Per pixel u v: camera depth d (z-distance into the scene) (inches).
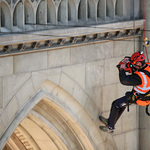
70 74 673.6
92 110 711.7
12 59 609.6
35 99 641.6
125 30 721.0
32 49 620.1
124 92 744.3
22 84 625.0
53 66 652.1
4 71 605.3
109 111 732.0
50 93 662.5
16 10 614.2
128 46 734.5
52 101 666.2
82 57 682.2
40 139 733.3
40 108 680.4
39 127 704.4
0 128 612.7
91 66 696.4
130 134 774.5
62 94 675.4
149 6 733.9
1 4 598.5
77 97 689.6
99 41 690.2
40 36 613.6
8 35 587.2
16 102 623.8
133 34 731.4
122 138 765.9
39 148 753.6
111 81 725.3
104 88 719.7
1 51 592.4
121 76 625.0
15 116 626.5
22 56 618.2
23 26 611.5
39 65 637.3
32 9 618.2
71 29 645.3
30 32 609.6
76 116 697.0
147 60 744.3
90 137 722.2
